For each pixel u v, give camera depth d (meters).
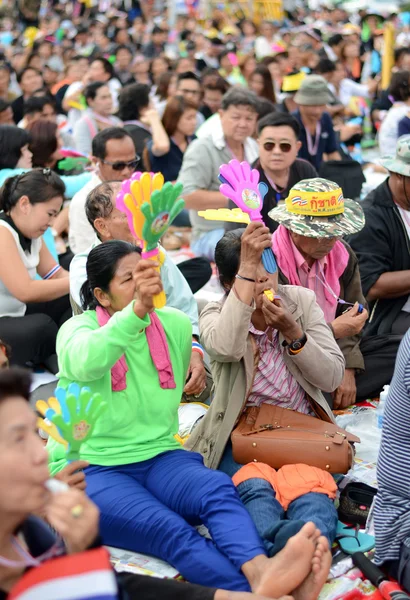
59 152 7.26
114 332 3.02
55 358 4.99
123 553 3.23
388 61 13.16
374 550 3.25
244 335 3.40
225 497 3.08
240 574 2.91
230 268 3.54
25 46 20.91
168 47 20.72
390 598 2.92
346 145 10.16
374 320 5.07
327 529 3.11
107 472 3.28
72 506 2.03
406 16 19.89
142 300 2.94
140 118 8.74
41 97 8.62
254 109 6.53
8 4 26.83
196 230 6.88
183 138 8.04
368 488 3.50
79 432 2.61
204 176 6.66
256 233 3.32
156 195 2.79
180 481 3.19
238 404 3.52
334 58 15.75
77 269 4.13
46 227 4.61
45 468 1.96
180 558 3.01
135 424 3.33
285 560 2.80
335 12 22.58
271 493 3.25
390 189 4.90
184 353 3.46
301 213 4.00
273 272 3.53
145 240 2.92
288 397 3.61
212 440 3.56
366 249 4.91
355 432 4.23
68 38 20.92
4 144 5.68
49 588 1.80
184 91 9.32
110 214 3.91
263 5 23.56
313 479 3.28
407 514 2.99
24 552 2.04
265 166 5.55
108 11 25.47
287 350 3.53
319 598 2.98
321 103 7.63
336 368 3.55
